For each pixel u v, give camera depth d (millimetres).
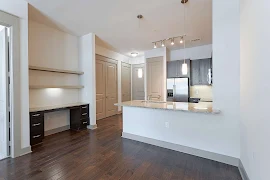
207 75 4898
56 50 3980
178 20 3381
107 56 5875
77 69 4559
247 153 1830
